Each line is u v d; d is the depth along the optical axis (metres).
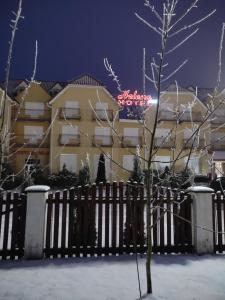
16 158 32.47
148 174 4.10
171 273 4.92
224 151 32.75
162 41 3.70
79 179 27.02
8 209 5.79
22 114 34.03
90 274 4.87
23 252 5.72
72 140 33.38
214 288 4.31
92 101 34.34
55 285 4.41
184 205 6.23
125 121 34.22
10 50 3.69
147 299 3.91
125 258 5.71
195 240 6.05
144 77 4.16
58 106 34.00
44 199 5.78
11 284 4.45
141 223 6.09
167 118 30.92
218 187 16.39
